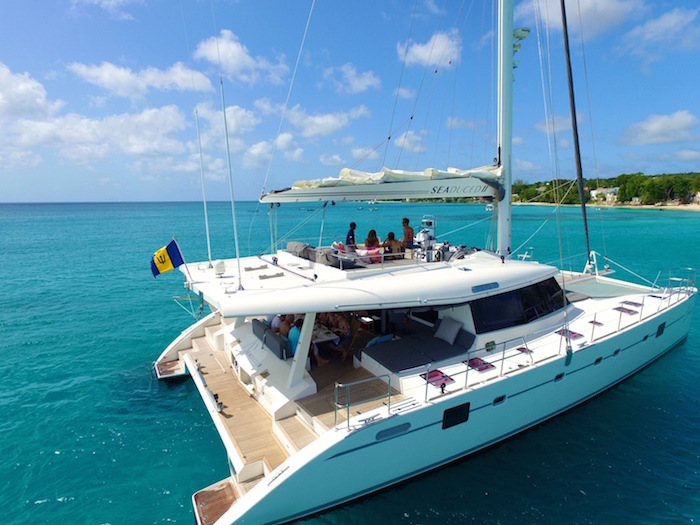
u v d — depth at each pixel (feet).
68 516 20.16
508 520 19.51
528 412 24.58
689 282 39.09
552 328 28.91
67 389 33.53
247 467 18.71
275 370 23.57
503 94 29.81
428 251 28.14
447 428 21.15
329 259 25.08
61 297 66.64
